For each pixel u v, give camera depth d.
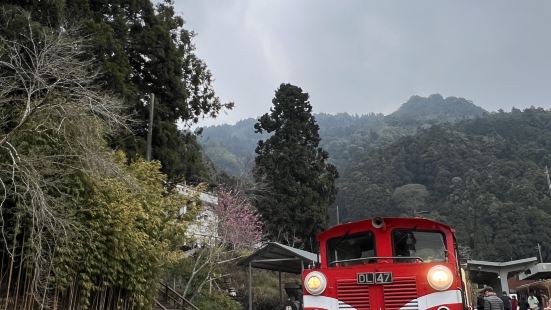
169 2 23.45
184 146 21.91
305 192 40.44
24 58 10.79
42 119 9.97
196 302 18.47
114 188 11.17
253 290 25.91
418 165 96.25
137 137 17.83
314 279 8.76
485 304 13.64
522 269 28.23
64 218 9.34
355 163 105.19
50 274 9.74
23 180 8.77
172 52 20.56
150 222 12.20
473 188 82.06
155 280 12.60
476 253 68.69
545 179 80.75
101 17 18.75
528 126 109.75
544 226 69.81
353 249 9.41
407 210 80.69
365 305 8.34
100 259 10.39
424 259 8.96
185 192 18.89
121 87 16.02
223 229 24.92
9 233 9.42
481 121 115.06
